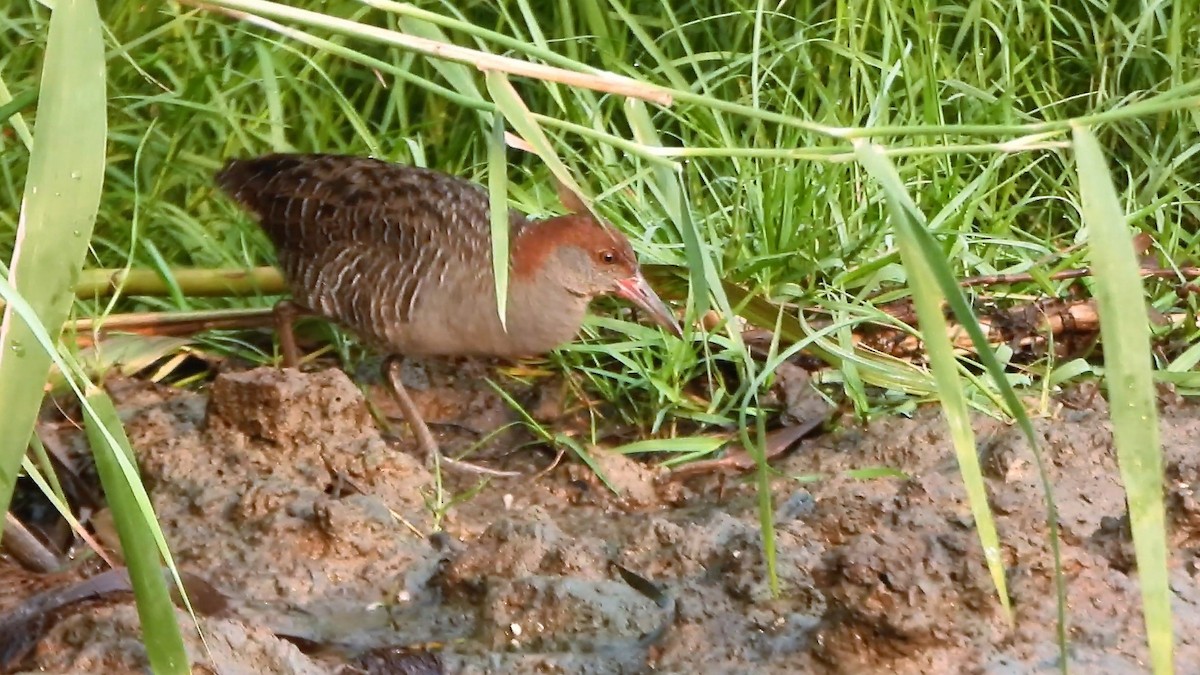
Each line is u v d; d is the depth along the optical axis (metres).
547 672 5.28
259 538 6.17
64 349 4.86
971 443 4.18
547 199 9.10
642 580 5.80
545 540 6.04
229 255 8.64
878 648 5.25
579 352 8.07
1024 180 9.73
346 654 5.41
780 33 10.09
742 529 6.20
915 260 4.22
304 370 8.08
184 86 8.84
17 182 8.48
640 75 9.35
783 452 7.33
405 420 7.68
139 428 7.01
